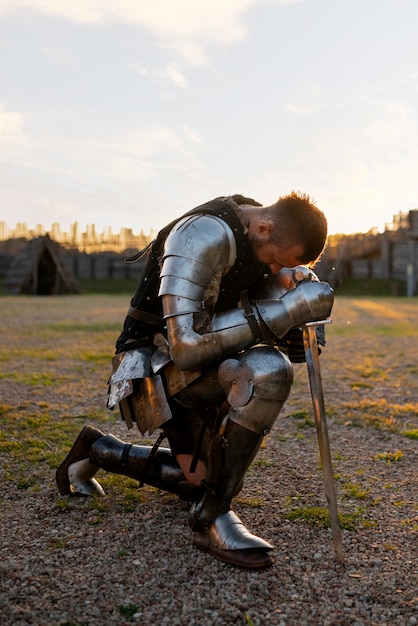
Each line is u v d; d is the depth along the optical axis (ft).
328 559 8.18
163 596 7.22
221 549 7.97
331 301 7.74
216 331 7.74
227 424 7.84
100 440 9.65
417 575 7.79
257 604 7.09
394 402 17.81
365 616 6.90
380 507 10.02
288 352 9.05
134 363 8.39
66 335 35.19
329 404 17.44
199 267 7.64
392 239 109.09
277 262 8.02
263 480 11.20
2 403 17.01
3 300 75.66
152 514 9.55
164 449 9.50
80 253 121.19
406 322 46.26
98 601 7.09
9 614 6.74
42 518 9.43
